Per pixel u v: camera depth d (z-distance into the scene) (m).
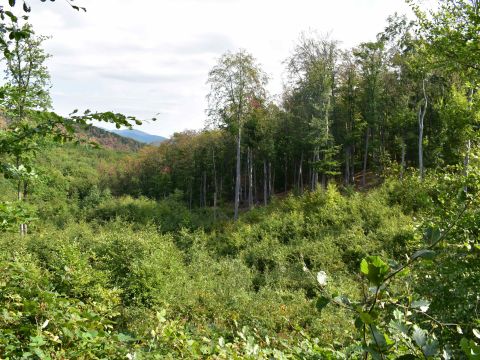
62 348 3.17
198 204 45.25
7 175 3.49
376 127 31.00
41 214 28.95
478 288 3.49
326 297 1.59
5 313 3.05
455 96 11.69
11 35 2.69
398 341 1.69
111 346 3.41
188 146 45.41
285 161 39.34
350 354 2.14
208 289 11.10
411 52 23.39
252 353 2.95
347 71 31.81
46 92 14.77
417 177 19.45
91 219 30.95
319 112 28.34
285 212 23.73
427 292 3.78
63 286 7.05
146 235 17.06
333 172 28.41
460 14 7.85
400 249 14.09
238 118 29.38
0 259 3.70
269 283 13.27
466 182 4.65
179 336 3.45
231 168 43.50
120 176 52.31
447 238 4.12
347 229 18.08
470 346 1.28
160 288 10.29
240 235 20.89
